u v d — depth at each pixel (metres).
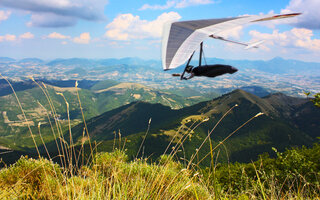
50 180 3.39
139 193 2.76
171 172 3.42
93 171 3.03
